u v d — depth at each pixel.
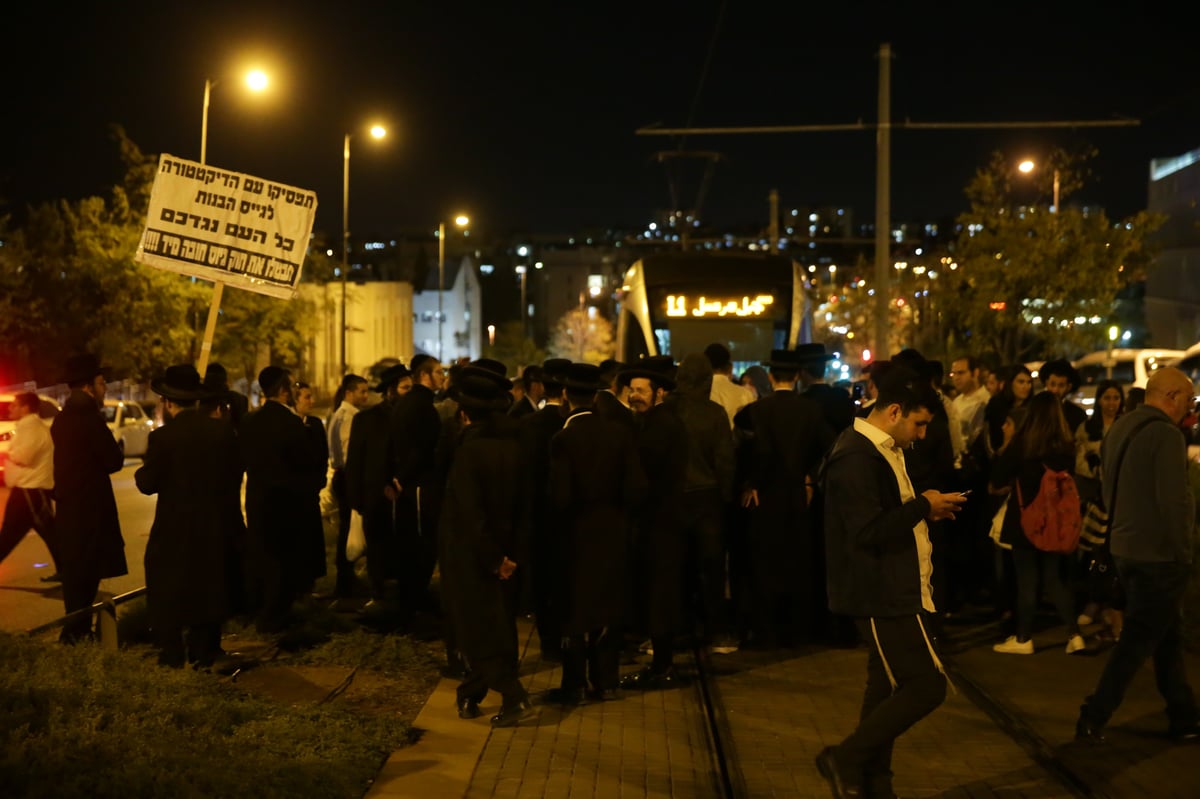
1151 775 6.00
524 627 9.95
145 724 5.67
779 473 8.73
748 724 7.01
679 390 8.58
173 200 9.26
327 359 81.81
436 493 9.46
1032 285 36.09
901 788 5.88
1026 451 8.34
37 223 36.66
